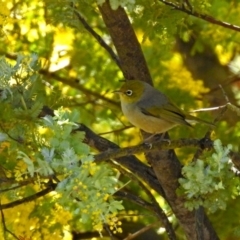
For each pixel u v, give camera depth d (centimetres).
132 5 822
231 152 1045
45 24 1374
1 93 909
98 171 779
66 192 776
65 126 806
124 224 1698
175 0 1241
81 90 1582
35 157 816
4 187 1015
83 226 1445
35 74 910
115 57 1271
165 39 1223
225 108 1037
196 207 884
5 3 1141
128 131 1591
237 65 1725
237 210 1410
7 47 1460
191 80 1576
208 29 1482
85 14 1357
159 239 1748
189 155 1490
